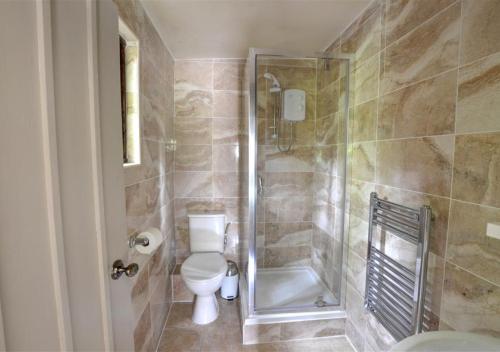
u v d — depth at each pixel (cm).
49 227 52
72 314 58
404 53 125
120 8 119
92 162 67
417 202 117
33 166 48
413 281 116
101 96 72
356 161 173
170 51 227
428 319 111
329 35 198
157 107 183
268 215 233
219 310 220
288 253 243
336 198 202
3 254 42
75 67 61
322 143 222
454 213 98
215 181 255
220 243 242
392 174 135
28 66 47
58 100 55
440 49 103
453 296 99
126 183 123
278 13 165
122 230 84
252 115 193
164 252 204
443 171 102
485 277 86
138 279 138
